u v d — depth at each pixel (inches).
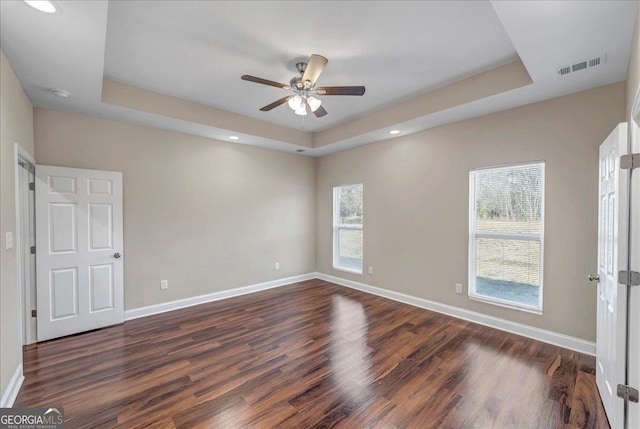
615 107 100.9
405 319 141.1
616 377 67.3
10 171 85.7
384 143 177.2
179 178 159.8
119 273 137.2
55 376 92.7
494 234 133.0
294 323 137.0
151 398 82.0
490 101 116.8
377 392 84.8
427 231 156.1
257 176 193.5
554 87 104.4
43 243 118.6
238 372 95.3
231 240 181.0
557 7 65.6
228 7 76.3
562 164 112.0
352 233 203.9
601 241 85.3
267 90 129.3
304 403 80.1
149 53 98.9
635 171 65.4
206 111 146.7
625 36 75.5
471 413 76.0
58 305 121.6
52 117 123.6
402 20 81.8
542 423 72.3
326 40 91.7
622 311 67.0
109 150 137.5
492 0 64.2
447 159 146.9
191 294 164.4
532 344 114.3
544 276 117.1
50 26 69.7
